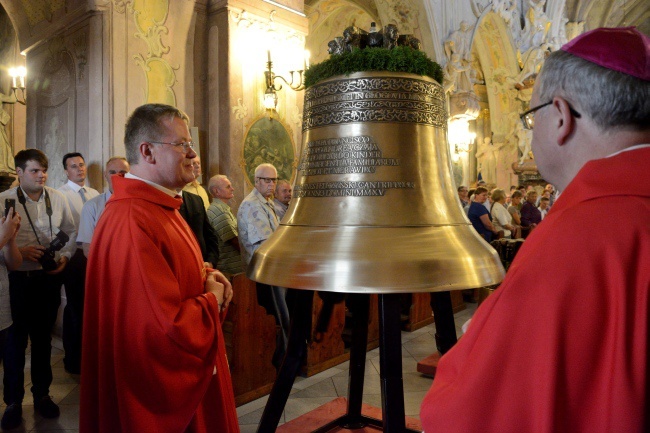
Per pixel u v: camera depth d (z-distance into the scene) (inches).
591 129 30.3
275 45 221.6
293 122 230.7
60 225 140.9
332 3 418.0
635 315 24.8
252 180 213.2
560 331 25.5
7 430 114.3
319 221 59.2
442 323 74.2
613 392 24.1
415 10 344.8
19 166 127.9
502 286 28.1
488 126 513.0
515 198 363.3
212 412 69.4
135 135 68.0
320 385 143.6
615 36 30.2
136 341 59.0
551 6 502.6
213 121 209.9
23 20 221.6
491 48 467.2
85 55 189.5
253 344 132.9
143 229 62.0
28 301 120.1
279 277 56.4
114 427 61.0
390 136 59.4
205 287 72.0
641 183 27.1
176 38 203.8
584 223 27.0
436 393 29.8
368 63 59.9
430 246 55.2
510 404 26.0
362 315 92.0
